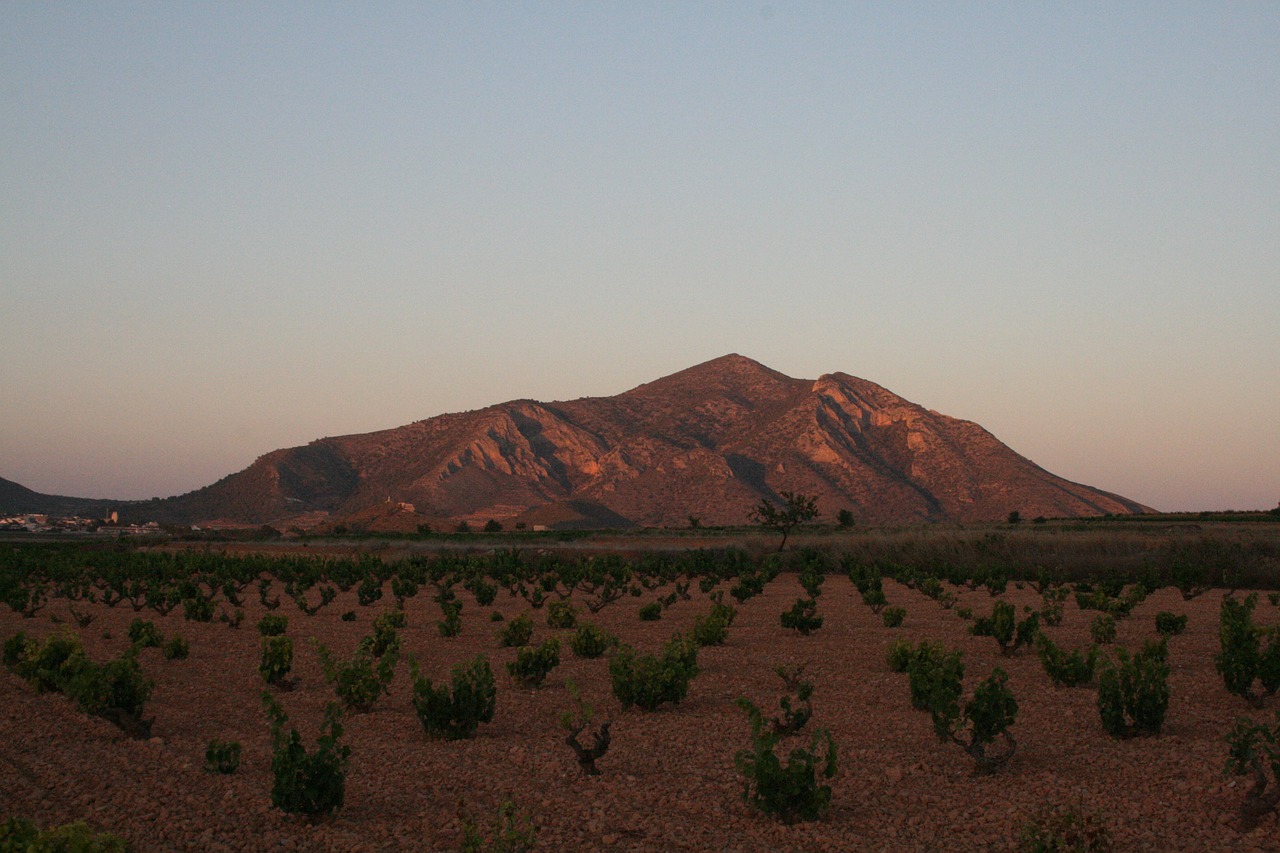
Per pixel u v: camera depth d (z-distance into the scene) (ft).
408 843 30.07
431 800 34.76
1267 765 33.55
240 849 29.91
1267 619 84.84
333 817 32.81
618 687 49.88
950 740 41.32
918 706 47.83
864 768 37.50
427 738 44.75
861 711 48.67
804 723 44.45
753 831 30.48
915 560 165.27
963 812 31.45
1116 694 40.24
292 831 31.53
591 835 30.50
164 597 110.32
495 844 26.81
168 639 84.58
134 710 46.09
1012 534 185.16
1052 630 80.07
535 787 35.88
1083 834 26.43
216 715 51.08
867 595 99.25
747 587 111.75
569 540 299.17
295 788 31.73
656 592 135.03
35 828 23.27
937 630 82.64
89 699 44.45
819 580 125.80
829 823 30.91
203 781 37.11
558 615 89.51
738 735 43.70
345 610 115.75
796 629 81.00
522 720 48.93
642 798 34.14
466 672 46.29
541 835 30.63
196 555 211.82
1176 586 124.47
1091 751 38.32
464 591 142.92
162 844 30.25
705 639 74.28
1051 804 31.48
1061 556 149.69
